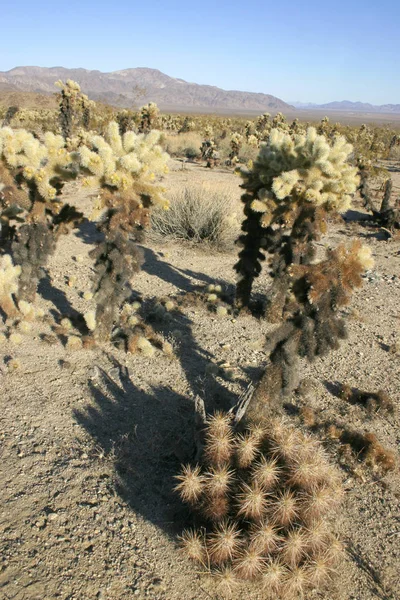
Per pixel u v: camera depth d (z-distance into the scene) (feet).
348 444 16.60
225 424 12.98
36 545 12.18
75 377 19.49
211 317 26.11
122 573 11.68
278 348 15.47
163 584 11.51
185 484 11.80
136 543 12.51
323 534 11.11
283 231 24.07
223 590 11.41
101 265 20.97
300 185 20.44
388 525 13.76
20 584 11.15
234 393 19.17
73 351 21.34
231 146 81.76
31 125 117.08
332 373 21.45
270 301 25.38
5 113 133.08
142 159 19.98
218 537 11.01
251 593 11.47
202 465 13.08
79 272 31.07
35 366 19.94
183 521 13.12
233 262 36.32
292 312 15.25
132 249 20.72
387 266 36.94
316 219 20.54
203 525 12.23
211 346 23.00
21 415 16.93
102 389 18.90
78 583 11.34
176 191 46.83
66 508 13.35
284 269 24.16
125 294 21.75
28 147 20.72
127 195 19.84
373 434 16.97
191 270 33.81
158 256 35.99
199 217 39.60
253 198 23.80
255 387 16.39
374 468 15.87
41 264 23.70
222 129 132.26
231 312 26.58
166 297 27.89
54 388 18.63
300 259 23.82
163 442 16.21
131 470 14.92
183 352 22.21
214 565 11.69
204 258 36.65
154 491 14.25
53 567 11.66
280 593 11.18
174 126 138.82
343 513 14.01
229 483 11.81
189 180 60.59
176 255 36.65
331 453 16.30
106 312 21.75
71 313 25.04
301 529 10.92
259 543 10.64
